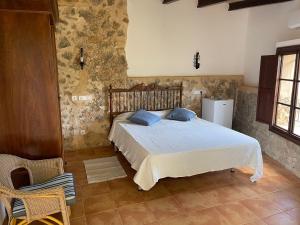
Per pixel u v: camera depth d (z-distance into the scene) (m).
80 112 4.44
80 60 4.23
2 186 1.83
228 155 3.19
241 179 3.44
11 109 2.41
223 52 5.23
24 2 2.23
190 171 3.04
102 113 4.58
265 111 4.37
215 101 4.85
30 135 2.50
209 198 2.96
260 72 4.43
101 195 3.01
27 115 2.46
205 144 3.23
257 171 3.31
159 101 4.91
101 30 4.29
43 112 2.49
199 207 2.78
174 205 2.81
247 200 2.91
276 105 4.17
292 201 2.89
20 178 2.46
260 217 2.60
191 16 4.82
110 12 4.29
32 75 2.40
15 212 1.91
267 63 4.25
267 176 3.53
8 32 2.28
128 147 3.61
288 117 3.90
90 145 4.62
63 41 4.12
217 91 5.33
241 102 5.29
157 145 3.18
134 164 3.20
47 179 2.42
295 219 2.57
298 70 3.65
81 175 3.53
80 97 4.38
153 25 4.61
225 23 5.09
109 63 4.45
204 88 5.21
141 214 2.65
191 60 5.03
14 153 2.49
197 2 4.78
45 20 2.33
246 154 3.28
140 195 3.02
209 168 3.13
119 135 4.14
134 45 4.56
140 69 4.70
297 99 3.70
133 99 4.71
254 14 5.00
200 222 2.52
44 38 2.36
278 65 4.03
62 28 4.08
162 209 2.74
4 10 2.21
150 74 4.80
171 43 4.80
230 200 2.92
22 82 2.39
